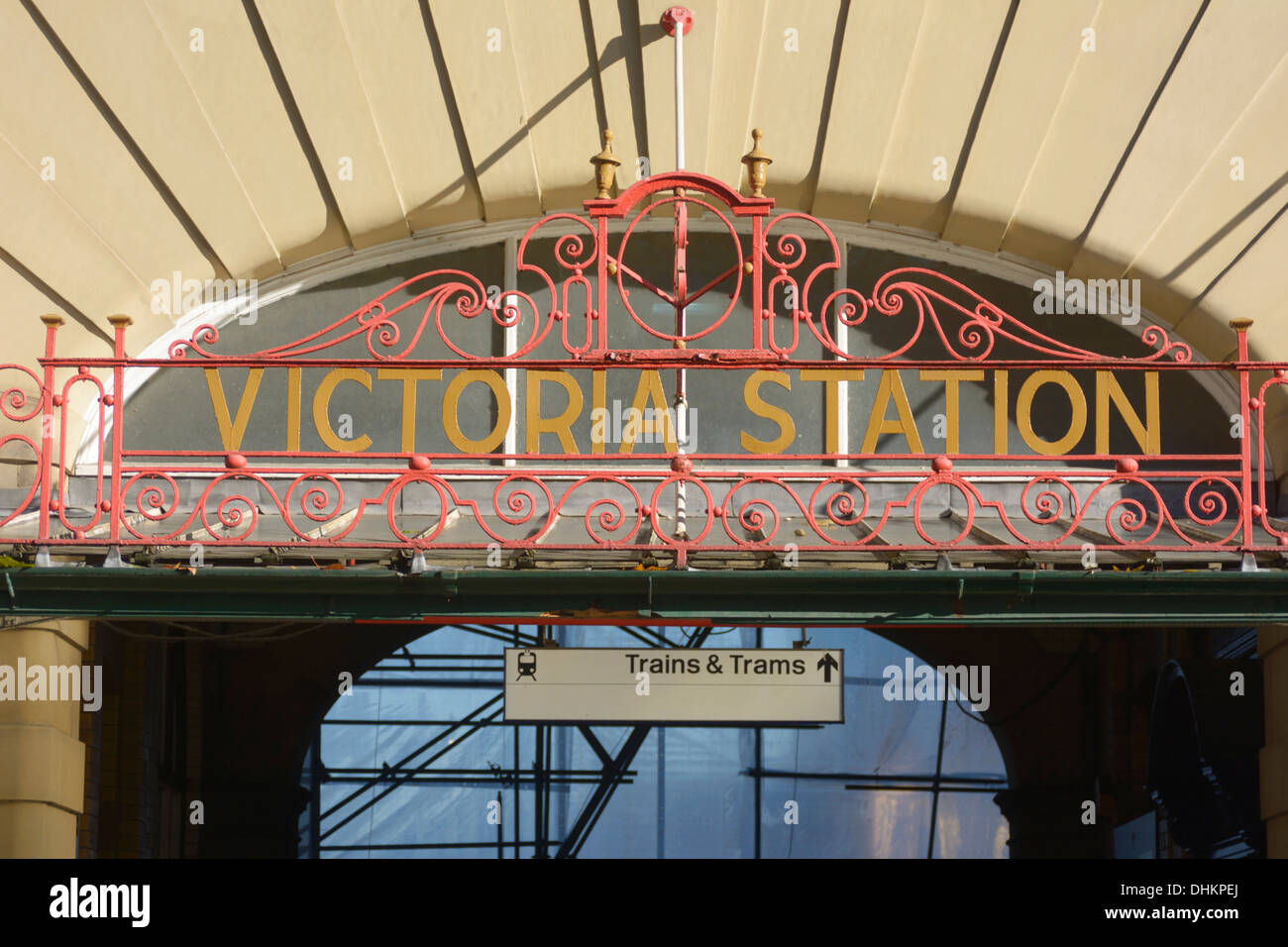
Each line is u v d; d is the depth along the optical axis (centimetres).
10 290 727
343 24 747
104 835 1010
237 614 596
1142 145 760
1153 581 586
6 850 691
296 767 1241
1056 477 621
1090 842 1240
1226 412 795
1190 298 773
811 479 610
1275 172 755
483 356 805
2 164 712
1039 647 1268
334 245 793
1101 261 777
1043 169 769
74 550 606
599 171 657
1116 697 1237
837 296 809
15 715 699
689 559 630
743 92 766
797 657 621
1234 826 856
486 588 590
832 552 601
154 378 789
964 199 775
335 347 803
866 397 803
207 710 1229
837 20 757
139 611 593
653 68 760
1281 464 775
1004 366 634
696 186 651
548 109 770
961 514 754
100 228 741
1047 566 645
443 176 780
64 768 713
